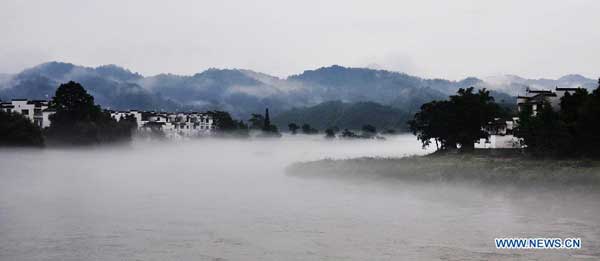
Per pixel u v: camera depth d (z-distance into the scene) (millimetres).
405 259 32875
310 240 38031
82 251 34625
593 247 35625
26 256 33531
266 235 39531
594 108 91812
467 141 123938
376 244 36625
